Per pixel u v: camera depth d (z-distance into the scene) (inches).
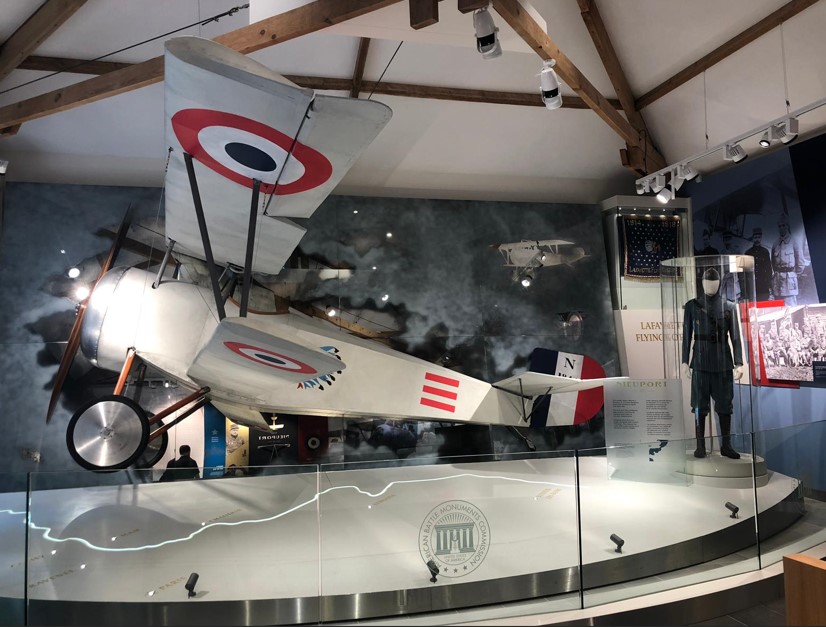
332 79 236.4
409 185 273.6
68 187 226.7
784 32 207.8
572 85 206.5
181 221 152.0
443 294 264.5
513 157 278.7
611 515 120.3
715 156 273.7
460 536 112.6
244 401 191.9
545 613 112.0
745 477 135.9
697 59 236.1
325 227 253.0
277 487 108.3
